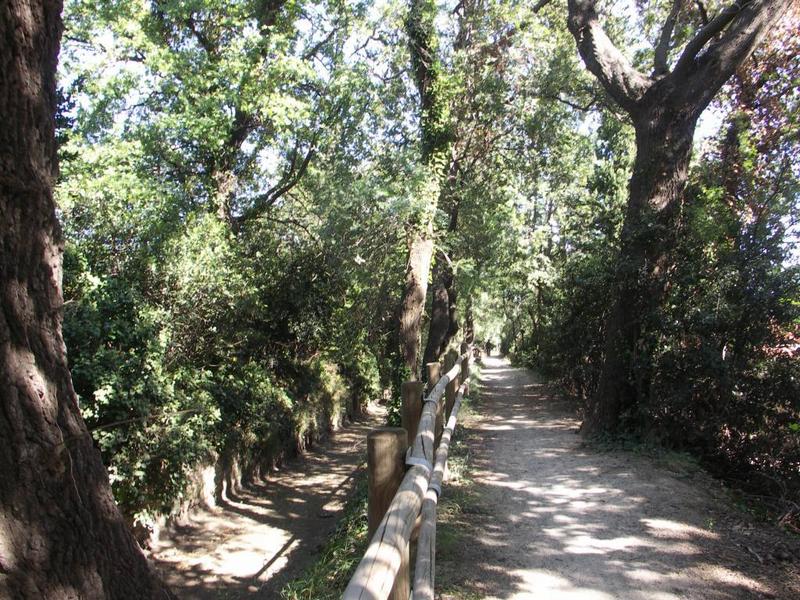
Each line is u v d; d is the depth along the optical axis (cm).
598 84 1490
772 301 747
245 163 1437
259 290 1114
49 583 254
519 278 1806
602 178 1462
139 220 828
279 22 1338
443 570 438
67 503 264
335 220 1112
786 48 1059
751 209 978
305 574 546
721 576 435
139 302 758
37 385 258
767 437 755
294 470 1198
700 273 805
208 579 704
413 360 1166
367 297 1345
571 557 467
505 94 1345
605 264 918
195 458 817
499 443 907
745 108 1093
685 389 787
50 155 271
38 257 263
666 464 736
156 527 801
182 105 1178
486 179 1498
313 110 1290
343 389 1648
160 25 1296
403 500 256
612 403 884
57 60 277
